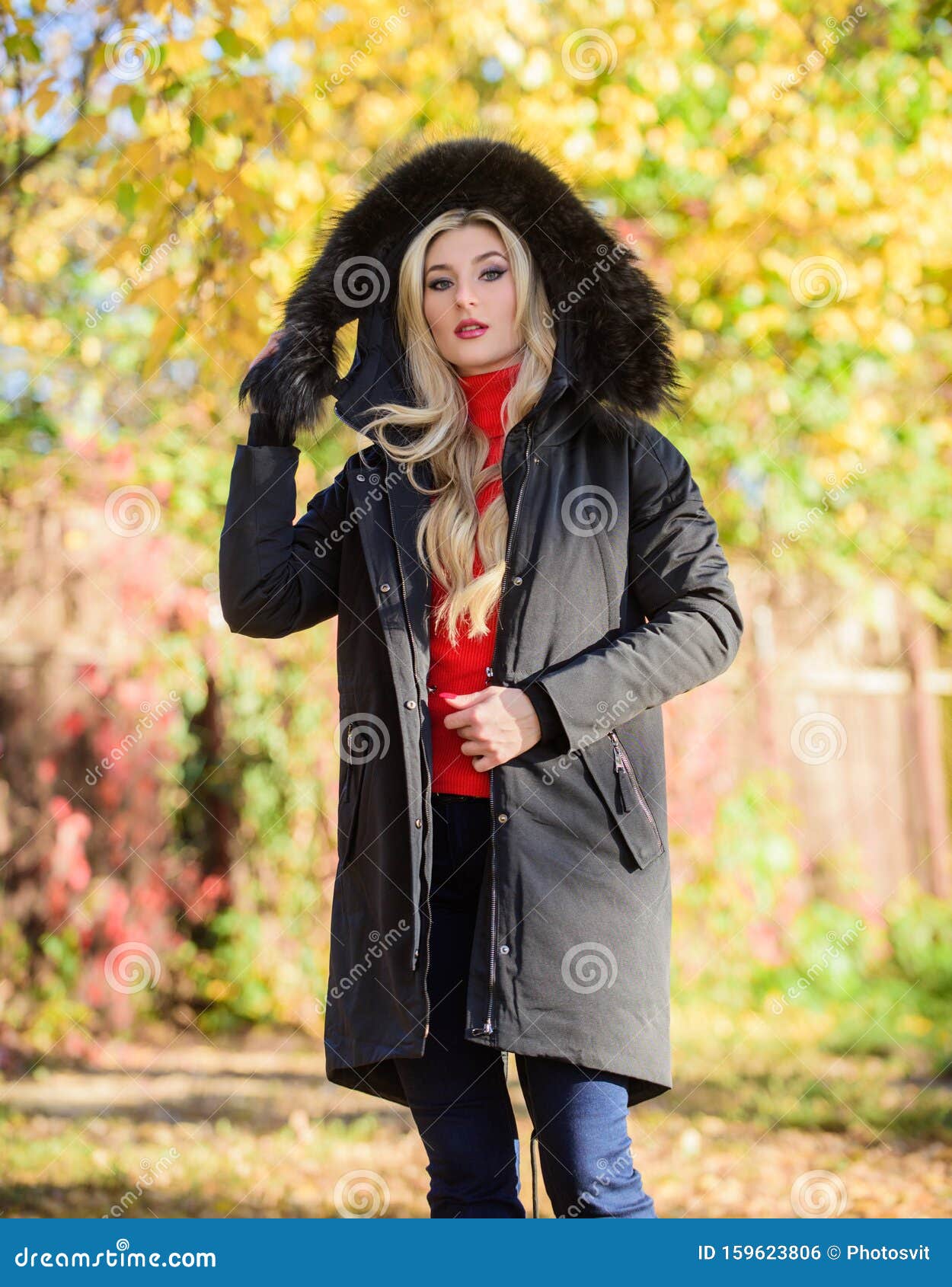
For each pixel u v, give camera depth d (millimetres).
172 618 6125
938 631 8164
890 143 5320
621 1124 2010
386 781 2082
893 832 7766
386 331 2367
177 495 5859
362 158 5121
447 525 2174
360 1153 4324
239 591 2234
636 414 2209
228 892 6367
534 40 4578
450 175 2352
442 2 4512
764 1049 5809
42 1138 4414
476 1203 2055
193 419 5965
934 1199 3648
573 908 2002
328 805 6305
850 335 5406
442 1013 2078
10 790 6074
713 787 6582
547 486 2148
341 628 2232
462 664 2139
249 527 2240
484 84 5207
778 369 5953
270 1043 6082
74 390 6090
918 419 6762
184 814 6395
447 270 2275
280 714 6309
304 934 6332
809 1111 4750
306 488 5086
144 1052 5887
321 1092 5172
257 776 6363
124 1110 4844
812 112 5215
